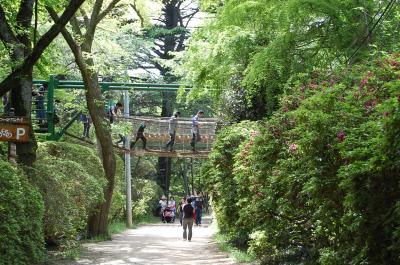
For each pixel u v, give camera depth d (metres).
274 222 10.04
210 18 15.23
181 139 27.48
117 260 14.58
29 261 11.36
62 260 14.05
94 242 19.92
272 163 10.09
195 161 51.09
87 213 18.91
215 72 16.34
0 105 17.66
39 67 16.92
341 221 6.65
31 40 15.54
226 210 15.66
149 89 22.88
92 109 20.73
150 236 24.08
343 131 7.00
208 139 26.41
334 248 7.28
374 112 6.89
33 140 13.84
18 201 10.19
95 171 19.34
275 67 12.50
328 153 7.36
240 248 16.06
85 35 20.59
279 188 9.53
